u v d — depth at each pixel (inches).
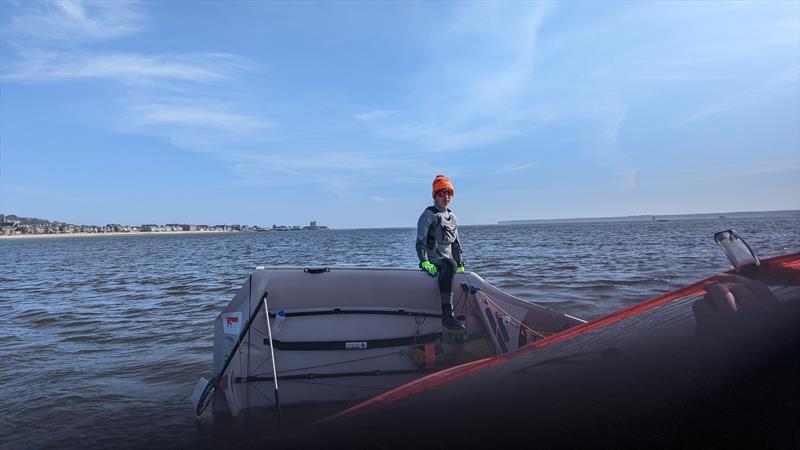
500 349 210.4
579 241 1913.1
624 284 551.8
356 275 223.6
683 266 737.0
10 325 422.9
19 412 205.5
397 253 1499.8
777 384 39.4
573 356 53.1
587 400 44.3
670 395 41.8
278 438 80.7
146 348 324.2
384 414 58.2
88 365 284.4
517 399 48.8
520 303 229.5
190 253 1841.8
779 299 49.7
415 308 226.5
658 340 48.9
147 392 231.9
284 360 196.5
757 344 44.7
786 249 938.7
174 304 515.8
